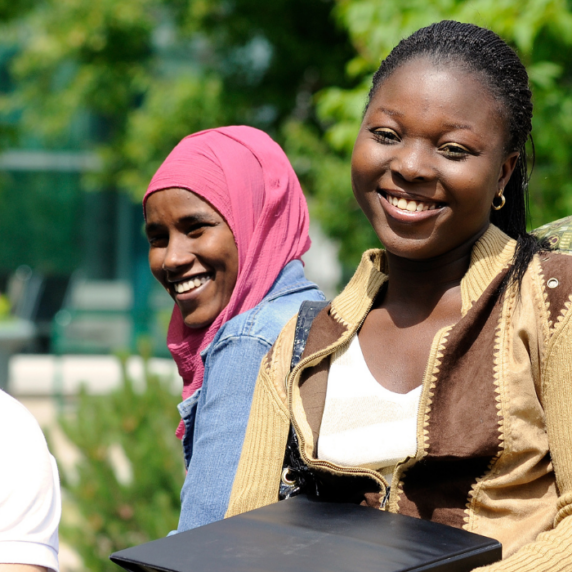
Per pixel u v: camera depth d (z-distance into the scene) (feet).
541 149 23.38
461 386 8.48
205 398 12.17
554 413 8.09
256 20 51.13
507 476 8.34
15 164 81.25
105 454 23.50
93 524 22.99
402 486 8.70
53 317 70.08
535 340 8.30
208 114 52.65
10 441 9.56
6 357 43.27
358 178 9.29
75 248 82.64
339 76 49.62
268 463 9.85
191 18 53.93
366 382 9.16
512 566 7.45
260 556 7.66
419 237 8.89
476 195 8.70
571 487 7.98
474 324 8.55
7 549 9.15
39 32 59.82
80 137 81.76
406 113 8.82
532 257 8.71
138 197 55.52
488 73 8.81
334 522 8.34
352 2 28.07
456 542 7.74
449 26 9.19
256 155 13.89
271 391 10.00
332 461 9.06
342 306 9.78
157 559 7.80
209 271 13.48
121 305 82.07
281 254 13.71
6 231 81.87
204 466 11.46
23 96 63.46
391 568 7.29
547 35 23.21
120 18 54.85
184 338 14.39
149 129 54.19
